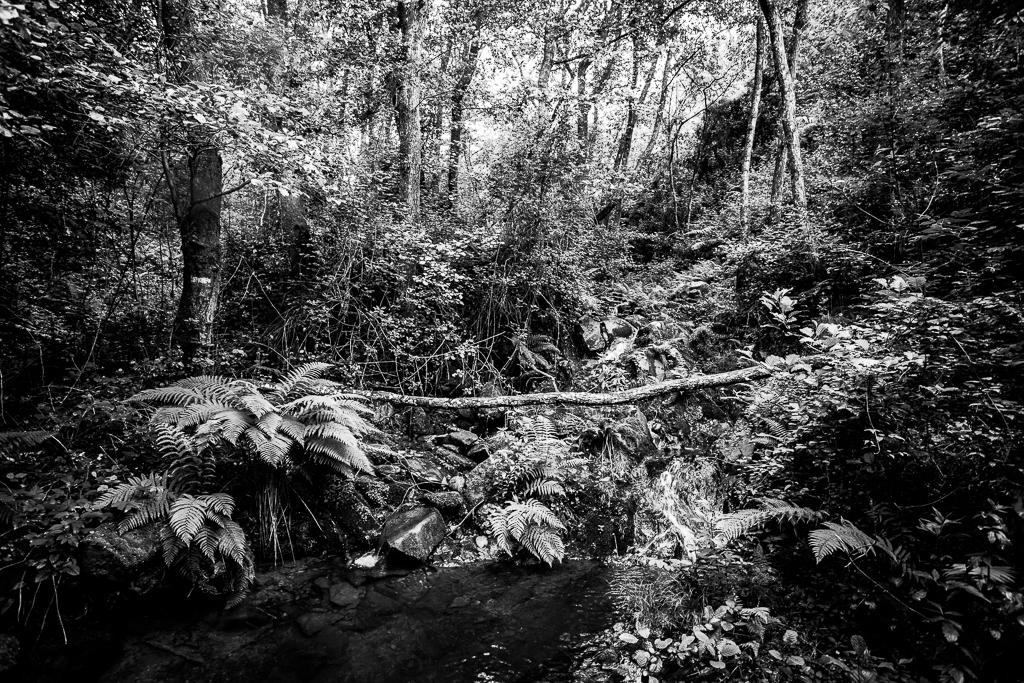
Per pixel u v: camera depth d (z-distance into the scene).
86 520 3.74
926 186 6.46
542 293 8.33
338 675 3.17
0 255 4.98
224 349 6.48
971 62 6.25
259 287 7.41
